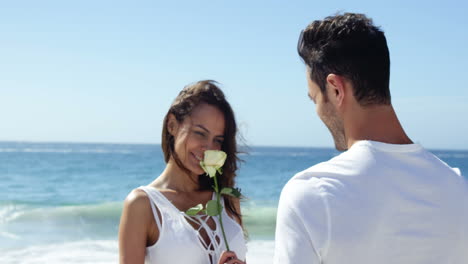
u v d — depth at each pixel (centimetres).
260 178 2967
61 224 1245
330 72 143
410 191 135
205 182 270
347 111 143
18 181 2591
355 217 131
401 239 132
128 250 237
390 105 145
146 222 242
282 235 136
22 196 2009
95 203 1728
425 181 137
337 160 139
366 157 137
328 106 148
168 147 262
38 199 1911
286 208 136
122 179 2744
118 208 1496
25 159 4884
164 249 240
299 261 131
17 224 1238
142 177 2858
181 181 263
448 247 135
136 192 246
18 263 816
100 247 951
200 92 255
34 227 1197
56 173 3077
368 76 139
